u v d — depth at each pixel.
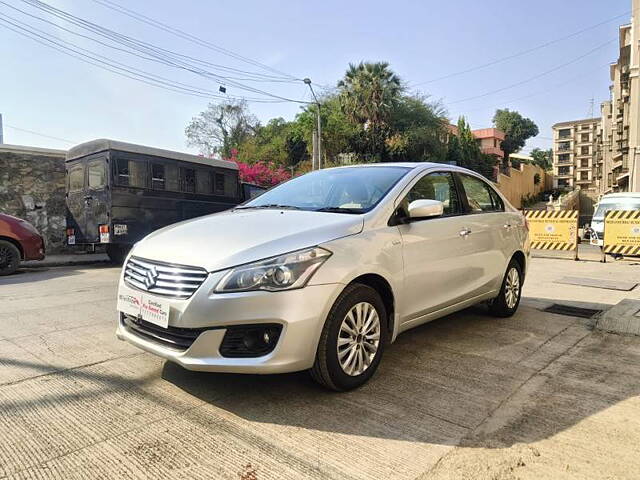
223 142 48.50
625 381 3.46
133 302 3.18
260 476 2.28
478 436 2.66
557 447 2.54
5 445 2.54
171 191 11.40
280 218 3.47
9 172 12.54
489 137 59.81
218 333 2.79
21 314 5.46
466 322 5.09
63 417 2.86
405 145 33.78
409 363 3.81
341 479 2.26
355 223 3.34
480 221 4.61
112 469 2.33
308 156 39.91
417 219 3.70
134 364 3.74
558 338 4.53
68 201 11.21
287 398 3.13
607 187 50.25
